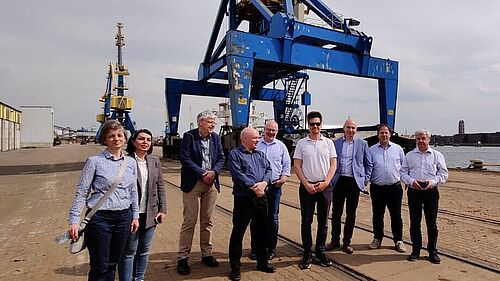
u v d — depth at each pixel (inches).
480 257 211.8
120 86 2490.2
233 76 688.4
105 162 140.9
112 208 138.6
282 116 1164.5
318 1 808.9
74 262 215.5
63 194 482.9
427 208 206.8
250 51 700.0
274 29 746.2
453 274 185.5
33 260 219.3
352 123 225.1
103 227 137.2
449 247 231.0
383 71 832.9
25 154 1568.7
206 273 193.2
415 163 208.8
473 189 525.0
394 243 236.7
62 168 883.4
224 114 1373.0
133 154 166.6
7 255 228.8
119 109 2407.7
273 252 216.8
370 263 203.8
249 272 193.6
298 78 1143.6
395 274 186.4
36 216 346.6
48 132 2598.4
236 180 188.4
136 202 149.5
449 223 298.8
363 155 226.5
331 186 207.2
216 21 972.6
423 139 206.8
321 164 202.2
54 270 201.9
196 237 261.0
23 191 513.0
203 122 200.2
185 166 197.8
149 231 167.2
